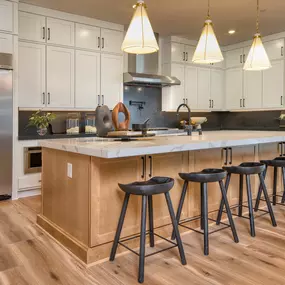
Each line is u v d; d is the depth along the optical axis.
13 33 3.95
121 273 2.10
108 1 4.13
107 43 5.01
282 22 5.00
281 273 2.09
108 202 2.31
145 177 2.50
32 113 4.73
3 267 2.18
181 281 1.99
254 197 3.61
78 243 2.36
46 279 2.02
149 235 2.55
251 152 3.51
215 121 7.09
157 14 4.61
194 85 6.15
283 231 2.87
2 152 3.91
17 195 4.09
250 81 6.14
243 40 6.12
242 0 4.07
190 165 2.84
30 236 2.75
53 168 2.77
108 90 5.07
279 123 6.07
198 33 5.62
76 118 5.14
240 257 2.33
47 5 4.29
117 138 2.81
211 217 3.07
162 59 5.97
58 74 4.56
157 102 6.05
